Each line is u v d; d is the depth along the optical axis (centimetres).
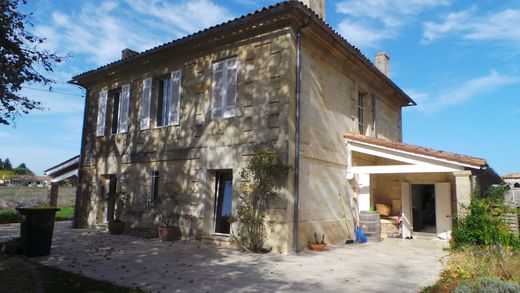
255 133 983
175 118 1184
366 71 1348
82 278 614
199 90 1136
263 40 1007
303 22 964
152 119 1272
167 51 1198
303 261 801
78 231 1308
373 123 1465
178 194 1133
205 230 1053
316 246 947
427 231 1412
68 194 2794
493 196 1148
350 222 1188
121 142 1352
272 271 696
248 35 1032
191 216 1088
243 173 970
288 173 905
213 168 1057
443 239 1280
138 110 1320
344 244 1108
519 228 952
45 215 821
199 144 1103
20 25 749
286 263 774
